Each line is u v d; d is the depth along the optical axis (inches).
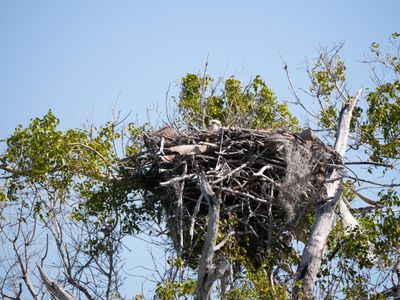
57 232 1612.9
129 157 1728.6
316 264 1558.8
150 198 1706.4
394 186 1686.8
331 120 1860.2
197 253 1643.7
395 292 1518.2
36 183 1689.2
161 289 1434.5
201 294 1440.7
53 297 1525.6
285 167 1654.8
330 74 1873.8
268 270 1574.8
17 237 1582.2
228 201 1662.2
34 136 1699.1
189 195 1664.6
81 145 1710.1
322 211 1604.3
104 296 1556.3
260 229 1657.2
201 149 1662.2
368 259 1555.1
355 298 1498.5
